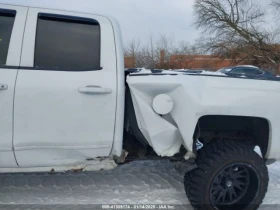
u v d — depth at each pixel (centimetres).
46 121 281
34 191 365
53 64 290
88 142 293
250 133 348
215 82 303
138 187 387
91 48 301
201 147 322
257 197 314
